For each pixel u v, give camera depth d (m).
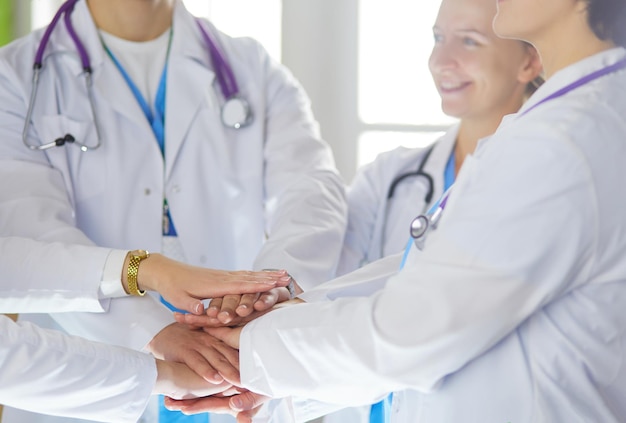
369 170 2.46
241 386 1.71
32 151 2.14
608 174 1.24
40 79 2.19
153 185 2.21
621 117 1.27
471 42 2.20
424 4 3.31
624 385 1.33
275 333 1.48
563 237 1.24
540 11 1.33
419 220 1.44
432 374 1.33
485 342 1.29
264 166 2.35
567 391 1.29
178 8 2.40
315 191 2.25
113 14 2.28
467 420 1.33
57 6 3.08
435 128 3.33
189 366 1.81
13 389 1.60
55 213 2.05
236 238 2.27
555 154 1.24
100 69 2.23
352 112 3.33
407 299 1.33
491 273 1.27
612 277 1.28
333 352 1.40
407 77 3.33
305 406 1.76
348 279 1.83
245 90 2.36
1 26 3.00
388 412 1.60
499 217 1.26
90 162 2.17
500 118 2.24
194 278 1.85
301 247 2.12
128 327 1.93
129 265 1.92
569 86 1.31
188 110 2.26
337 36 3.32
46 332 1.66
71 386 1.64
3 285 1.91
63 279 1.91
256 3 3.28
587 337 1.29
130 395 1.71
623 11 1.30
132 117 2.20
